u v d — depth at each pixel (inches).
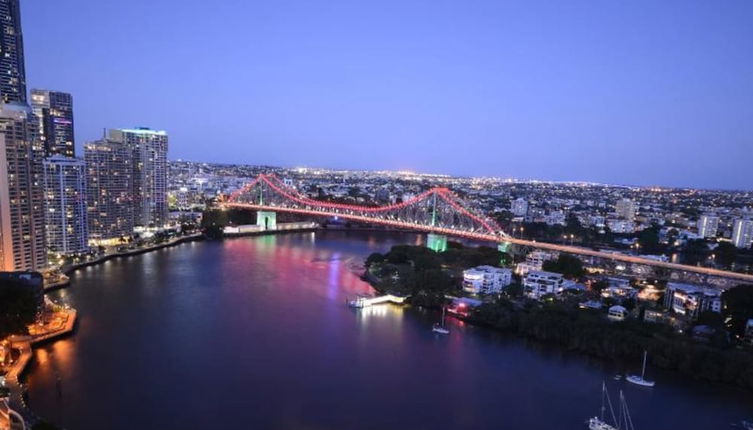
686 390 6835.6
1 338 6717.5
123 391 6230.3
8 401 5629.9
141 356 7268.7
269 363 7209.6
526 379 7032.5
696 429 5900.6
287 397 6259.8
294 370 7022.6
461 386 6761.8
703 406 6412.4
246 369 6983.3
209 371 6870.1
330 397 6309.1
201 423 5600.4
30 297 7509.8
